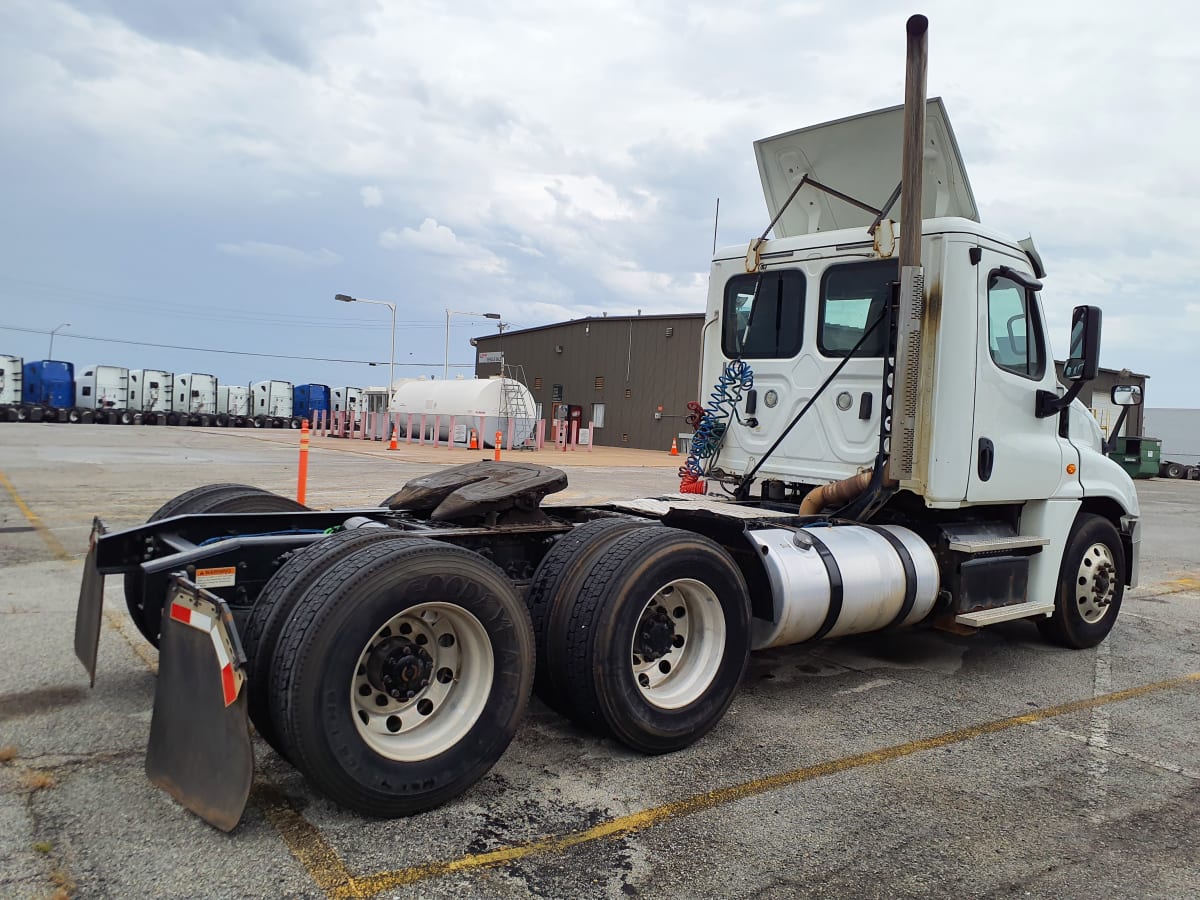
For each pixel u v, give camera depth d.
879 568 4.85
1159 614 7.81
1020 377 5.62
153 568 3.59
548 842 3.10
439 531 4.02
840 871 2.98
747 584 4.55
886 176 5.98
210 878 2.75
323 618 3.00
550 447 37.03
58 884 2.67
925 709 4.82
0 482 13.95
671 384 39.19
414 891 2.73
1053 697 5.14
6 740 3.79
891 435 5.01
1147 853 3.20
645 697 3.86
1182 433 46.72
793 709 4.75
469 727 3.38
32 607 6.08
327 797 3.14
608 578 3.76
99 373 49.31
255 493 5.14
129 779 3.43
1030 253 5.75
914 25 4.73
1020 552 5.75
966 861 3.09
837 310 5.55
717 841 3.16
